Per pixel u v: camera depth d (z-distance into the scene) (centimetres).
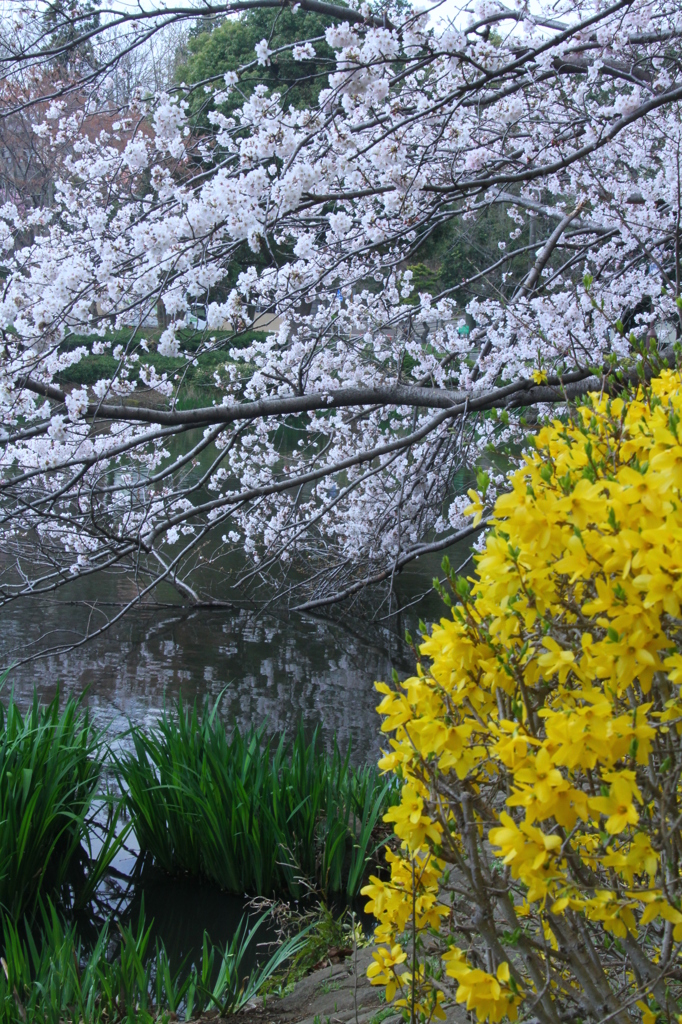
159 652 777
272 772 402
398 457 752
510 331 602
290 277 528
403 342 680
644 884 169
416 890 160
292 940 321
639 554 137
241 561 1126
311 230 611
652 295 616
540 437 191
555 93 631
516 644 160
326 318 725
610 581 146
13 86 548
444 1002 175
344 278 688
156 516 803
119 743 557
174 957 349
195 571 1075
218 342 491
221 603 921
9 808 362
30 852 369
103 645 793
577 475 170
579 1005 162
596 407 204
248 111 454
